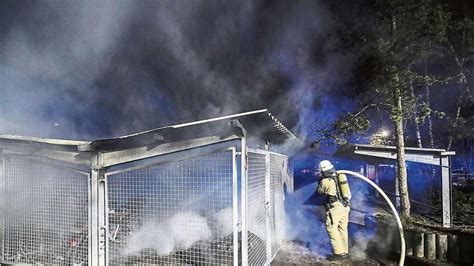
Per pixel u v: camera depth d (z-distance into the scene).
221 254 5.38
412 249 8.29
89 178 5.57
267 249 6.82
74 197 5.84
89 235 5.55
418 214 12.64
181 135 5.22
